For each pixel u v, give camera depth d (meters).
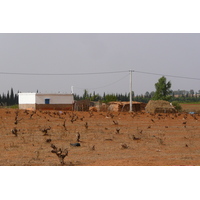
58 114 86.44
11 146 42.12
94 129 61.09
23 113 83.81
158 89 194.12
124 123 73.94
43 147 42.12
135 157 36.69
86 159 35.19
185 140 52.09
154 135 56.44
